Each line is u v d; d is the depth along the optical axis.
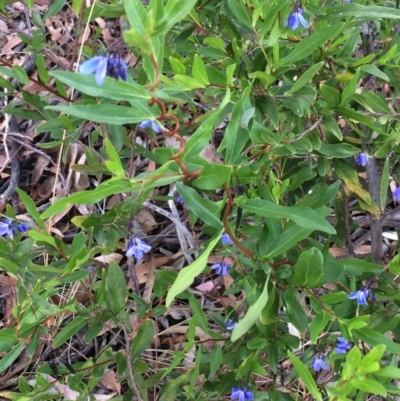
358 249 0.74
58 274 0.48
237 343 0.50
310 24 0.46
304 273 0.41
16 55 0.92
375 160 0.53
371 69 0.46
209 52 0.47
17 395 0.50
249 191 0.43
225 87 0.45
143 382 0.50
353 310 0.47
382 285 0.47
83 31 0.59
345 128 0.54
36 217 0.46
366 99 0.48
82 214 0.79
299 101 0.45
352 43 0.47
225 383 0.49
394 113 0.50
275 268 0.45
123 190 0.32
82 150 0.83
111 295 0.49
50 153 0.87
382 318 0.46
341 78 0.47
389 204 0.76
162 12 0.30
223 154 0.69
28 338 0.45
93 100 0.51
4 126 0.86
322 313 0.42
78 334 0.70
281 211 0.39
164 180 0.34
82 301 0.68
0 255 0.46
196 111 0.59
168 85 0.39
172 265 0.78
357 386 0.33
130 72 0.51
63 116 0.53
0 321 0.73
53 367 0.48
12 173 0.83
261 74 0.42
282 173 0.53
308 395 0.53
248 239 0.48
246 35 0.50
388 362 0.47
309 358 0.50
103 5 0.49
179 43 0.49
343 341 0.46
